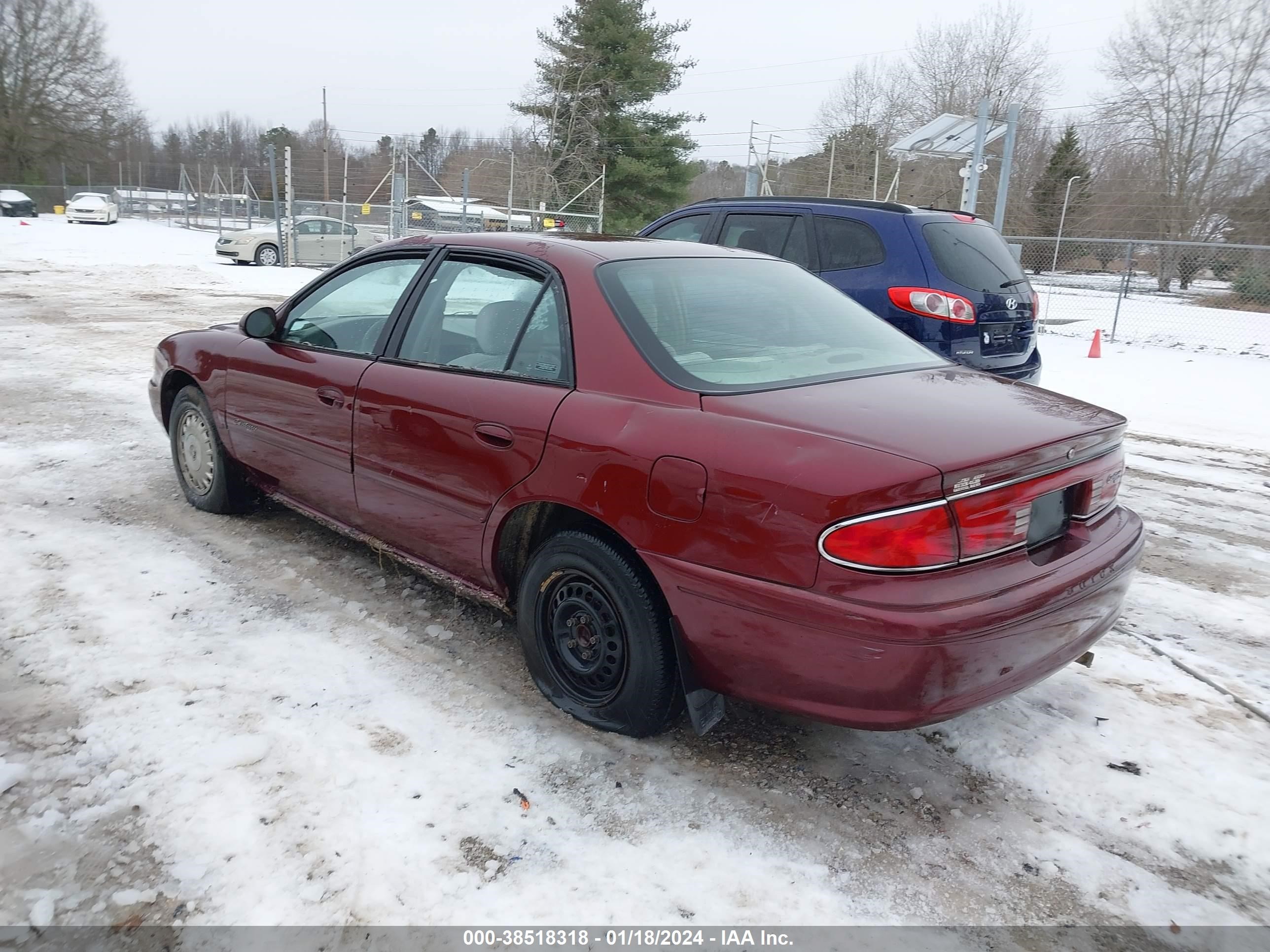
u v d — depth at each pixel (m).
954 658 2.37
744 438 2.61
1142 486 6.61
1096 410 3.06
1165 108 32.75
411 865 2.43
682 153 41.47
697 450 2.65
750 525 2.52
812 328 3.45
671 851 2.53
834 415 2.67
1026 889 2.45
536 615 3.17
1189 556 5.12
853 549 2.37
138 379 8.73
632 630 2.85
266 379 4.26
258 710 3.12
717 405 2.76
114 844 2.47
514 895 2.34
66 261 23.02
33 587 3.99
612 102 39.91
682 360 3.00
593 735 3.06
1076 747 3.09
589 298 3.18
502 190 40.62
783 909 2.33
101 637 3.57
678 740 3.06
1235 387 10.88
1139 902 2.41
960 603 2.38
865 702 2.44
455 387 3.37
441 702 3.22
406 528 3.63
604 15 39.25
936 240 6.42
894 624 2.32
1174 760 3.03
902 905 2.37
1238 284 21.02
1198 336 15.82
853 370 3.17
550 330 3.23
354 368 3.82
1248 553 5.19
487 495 3.21
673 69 40.94
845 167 43.81
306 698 3.21
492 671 3.46
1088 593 2.70
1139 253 24.78
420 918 2.26
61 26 55.69
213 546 4.54
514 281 3.43
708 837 2.59
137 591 4.00
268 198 72.69
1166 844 2.63
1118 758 3.03
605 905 2.32
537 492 3.02
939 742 3.10
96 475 5.64
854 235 6.60
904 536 2.35
